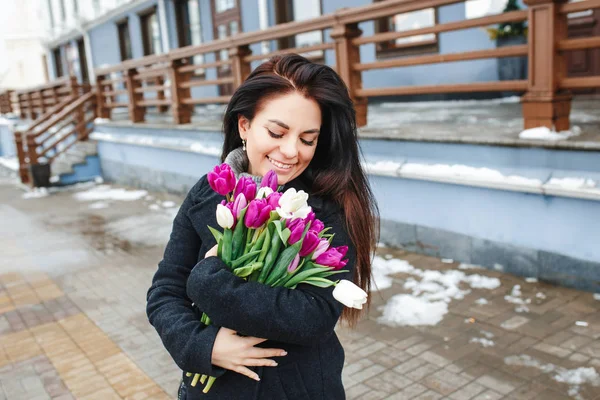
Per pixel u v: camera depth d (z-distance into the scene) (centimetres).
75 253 613
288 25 600
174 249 143
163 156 936
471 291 400
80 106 1230
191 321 125
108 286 495
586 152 368
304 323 115
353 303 109
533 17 397
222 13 1271
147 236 667
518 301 377
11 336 397
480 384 285
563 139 383
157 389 311
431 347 326
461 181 436
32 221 807
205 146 802
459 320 357
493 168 423
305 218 117
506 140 407
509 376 290
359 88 556
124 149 1067
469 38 834
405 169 481
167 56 864
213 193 141
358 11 511
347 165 134
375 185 512
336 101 127
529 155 401
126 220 768
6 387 325
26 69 3434
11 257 614
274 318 113
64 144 1429
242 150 144
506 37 762
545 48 395
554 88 399
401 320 363
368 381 296
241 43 683
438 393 280
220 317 115
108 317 420
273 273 117
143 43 1603
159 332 129
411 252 500
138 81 1039
